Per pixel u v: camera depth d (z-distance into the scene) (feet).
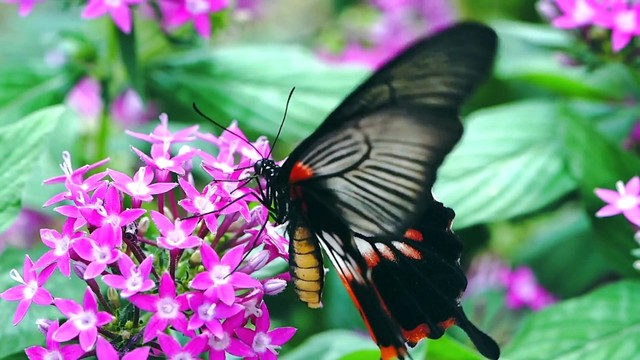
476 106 2.48
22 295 1.63
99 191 1.65
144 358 1.58
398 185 1.65
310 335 2.18
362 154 1.65
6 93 2.11
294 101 2.14
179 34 2.15
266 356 1.63
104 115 2.14
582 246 2.26
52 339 1.59
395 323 1.70
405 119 1.61
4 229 1.76
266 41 3.16
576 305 1.91
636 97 2.25
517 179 2.05
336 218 1.69
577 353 1.87
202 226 1.68
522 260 2.27
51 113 1.80
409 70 1.59
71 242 1.62
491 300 2.20
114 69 2.15
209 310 1.59
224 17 2.13
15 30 2.94
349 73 2.17
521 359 1.88
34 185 2.07
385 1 2.81
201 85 2.16
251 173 1.71
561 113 2.02
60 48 2.14
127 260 1.60
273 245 1.69
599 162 1.98
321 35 2.94
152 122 2.30
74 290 1.79
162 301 1.60
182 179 1.67
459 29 1.56
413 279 1.71
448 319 1.70
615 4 2.02
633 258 1.97
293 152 1.68
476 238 2.32
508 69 2.29
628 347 1.87
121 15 1.94
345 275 1.73
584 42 2.09
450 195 2.04
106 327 1.66
